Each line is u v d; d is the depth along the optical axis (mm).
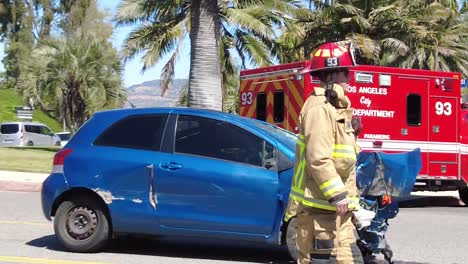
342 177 4387
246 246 8555
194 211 7320
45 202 7895
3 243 8406
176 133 7594
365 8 26906
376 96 13484
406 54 29234
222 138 7430
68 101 33438
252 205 7145
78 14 65062
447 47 28984
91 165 7703
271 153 7203
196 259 7691
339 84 4508
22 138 39375
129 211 7531
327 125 4246
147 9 25500
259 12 24156
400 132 13727
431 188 14266
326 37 27047
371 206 6746
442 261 7922
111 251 8000
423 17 27344
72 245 7770
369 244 6941
